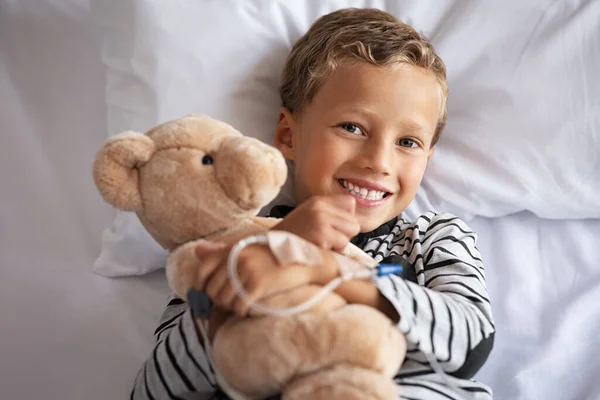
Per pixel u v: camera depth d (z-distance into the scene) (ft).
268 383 1.67
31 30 3.67
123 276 3.22
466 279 2.52
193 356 2.08
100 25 3.24
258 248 1.84
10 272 3.13
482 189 3.38
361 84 2.79
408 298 2.01
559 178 3.32
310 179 2.87
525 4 3.30
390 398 1.61
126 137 1.90
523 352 2.98
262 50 3.19
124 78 3.15
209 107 3.08
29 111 3.58
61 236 3.30
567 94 3.25
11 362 2.81
